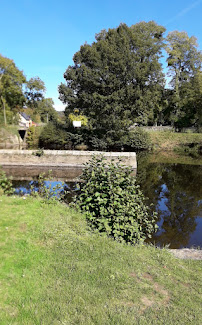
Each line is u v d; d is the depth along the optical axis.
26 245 3.73
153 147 30.58
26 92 37.75
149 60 29.66
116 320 2.53
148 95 26.12
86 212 5.09
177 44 34.97
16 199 5.83
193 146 31.02
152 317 2.63
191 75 35.62
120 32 26.25
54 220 4.75
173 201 10.31
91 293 2.93
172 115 36.62
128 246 4.37
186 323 2.59
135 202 5.33
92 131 28.31
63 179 14.20
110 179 5.15
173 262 4.02
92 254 3.77
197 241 6.47
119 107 24.91
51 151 17.72
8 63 32.62
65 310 2.62
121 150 29.06
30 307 2.62
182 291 3.16
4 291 2.81
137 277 3.37
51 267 3.35
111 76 24.72
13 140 31.61
